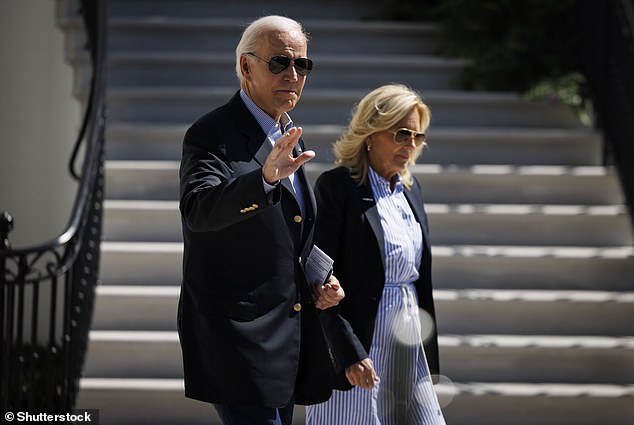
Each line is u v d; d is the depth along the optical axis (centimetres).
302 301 720
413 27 1688
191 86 1603
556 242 1395
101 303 1242
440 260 1327
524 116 1584
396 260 812
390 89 835
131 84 1598
